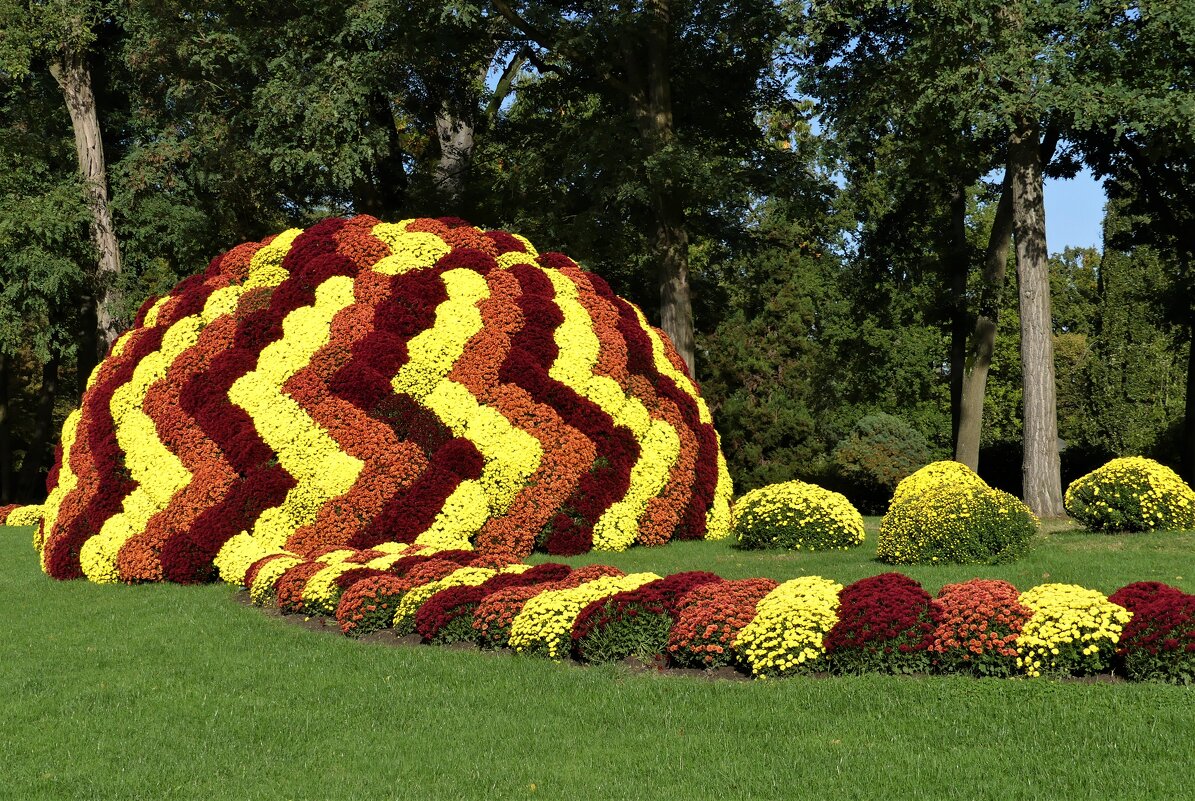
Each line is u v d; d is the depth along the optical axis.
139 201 27.19
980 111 17.83
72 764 7.14
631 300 28.03
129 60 26.02
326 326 15.34
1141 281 35.22
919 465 32.78
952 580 11.65
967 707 7.26
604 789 6.27
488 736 7.39
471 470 14.78
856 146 22.22
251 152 25.66
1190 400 25.95
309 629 11.25
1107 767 6.08
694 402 17.91
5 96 29.73
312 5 24.72
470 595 10.38
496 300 15.95
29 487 33.78
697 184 21.86
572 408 15.60
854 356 35.66
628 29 22.78
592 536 15.52
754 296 33.75
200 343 15.39
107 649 10.54
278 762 7.02
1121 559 12.53
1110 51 17.97
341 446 14.67
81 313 30.72
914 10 18.67
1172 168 23.80
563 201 25.48
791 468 32.56
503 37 25.73
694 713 7.62
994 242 23.06
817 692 7.83
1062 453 28.97
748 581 9.67
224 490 14.49
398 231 16.72
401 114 29.89
